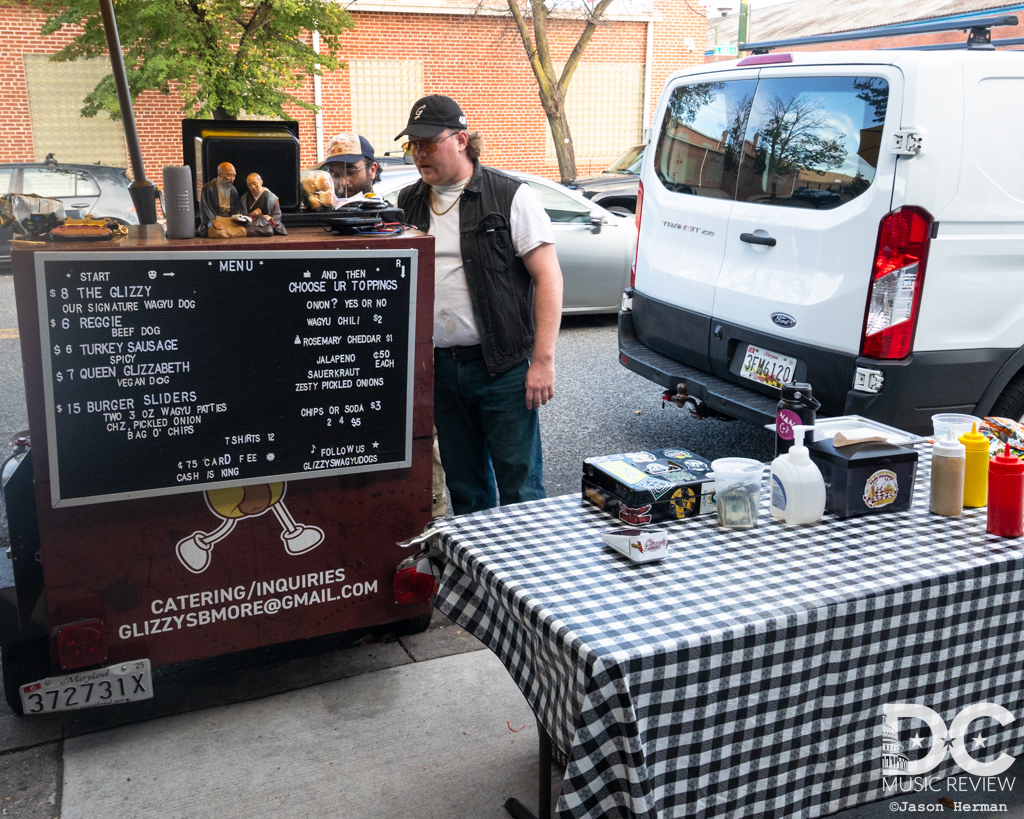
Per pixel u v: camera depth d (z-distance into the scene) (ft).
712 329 14.37
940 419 8.70
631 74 64.69
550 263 10.03
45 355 7.35
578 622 5.78
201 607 8.54
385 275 8.43
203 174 8.33
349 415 8.62
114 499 7.87
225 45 42.24
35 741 8.56
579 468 15.70
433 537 7.38
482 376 10.29
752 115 13.62
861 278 11.68
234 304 7.91
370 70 58.44
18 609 8.02
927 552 6.75
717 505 7.34
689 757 5.71
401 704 9.21
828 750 6.20
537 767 8.25
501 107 61.87
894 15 52.60
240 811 7.67
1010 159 11.70
